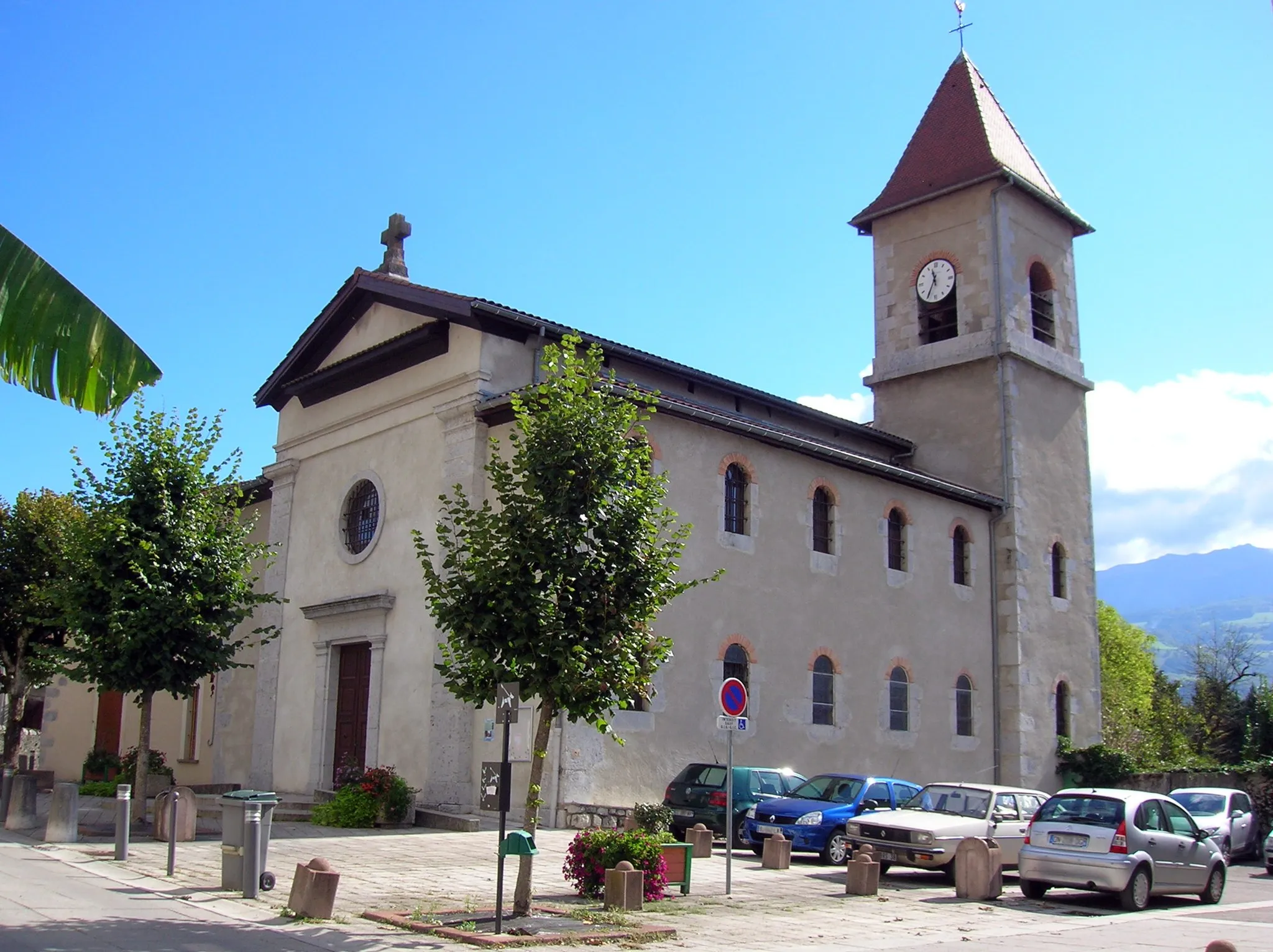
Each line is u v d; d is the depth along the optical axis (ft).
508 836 34.55
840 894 47.11
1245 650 154.51
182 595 57.62
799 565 74.95
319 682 73.41
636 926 36.68
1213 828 71.36
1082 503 102.01
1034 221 103.81
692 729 66.23
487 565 38.60
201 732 87.35
